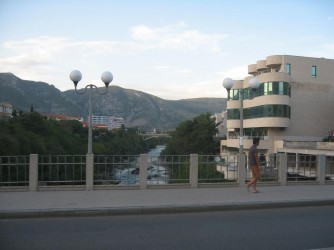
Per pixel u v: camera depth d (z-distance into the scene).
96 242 7.11
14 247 6.75
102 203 10.38
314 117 61.12
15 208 9.62
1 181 12.61
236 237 7.52
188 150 76.69
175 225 8.61
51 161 12.82
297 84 60.50
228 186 13.82
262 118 59.12
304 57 61.16
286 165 14.59
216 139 83.75
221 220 9.20
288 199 11.39
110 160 13.20
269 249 6.66
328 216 9.77
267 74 58.19
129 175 13.24
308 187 14.11
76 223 8.78
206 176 13.86
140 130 170.00
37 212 9.39
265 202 10.88
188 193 12.26
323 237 7.54
